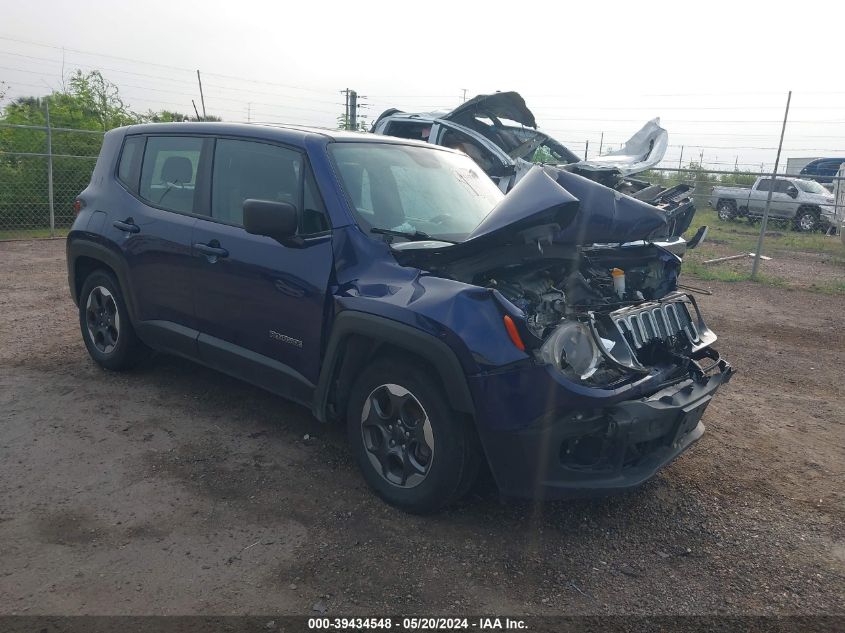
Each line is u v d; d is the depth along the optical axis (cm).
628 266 422
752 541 339
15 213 1315
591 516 354
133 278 469
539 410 296
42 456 384
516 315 301
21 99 1435
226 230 412
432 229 390
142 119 1662
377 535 324
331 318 358
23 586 274
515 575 301
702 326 418
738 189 2058
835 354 698
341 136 412
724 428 484
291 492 359
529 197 324
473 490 369
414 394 329
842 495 391
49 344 588
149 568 291
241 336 408
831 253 1523
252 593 279
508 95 980
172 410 456
